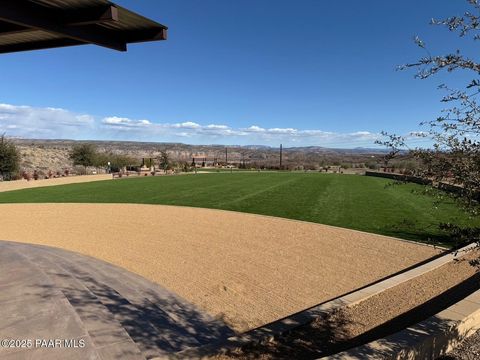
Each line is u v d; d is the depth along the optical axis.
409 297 5.24
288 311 5.49
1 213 15.44
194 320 5.00
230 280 6.91
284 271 7.46
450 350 3.48
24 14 4.00
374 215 13.96
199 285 6.63
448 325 3.45
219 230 11.64
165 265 7.89
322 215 14.22
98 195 21.98
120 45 5.38
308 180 33.22
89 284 5.88
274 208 16.22
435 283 5.82
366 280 6.85
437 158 2.79
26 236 11.06
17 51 5.76
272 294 6.18
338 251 8.95
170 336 4.32
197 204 17.88
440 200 3.01
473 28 2.74
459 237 3.02
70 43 5.43
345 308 4.87
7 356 3.38
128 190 24.86
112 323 4.29
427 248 8.89
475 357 3.35
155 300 5.63
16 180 28.59
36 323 4.07
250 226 12.23
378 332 4.13
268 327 4.14
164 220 13.49
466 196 2.72
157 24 4.91
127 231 11.60
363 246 9.37
